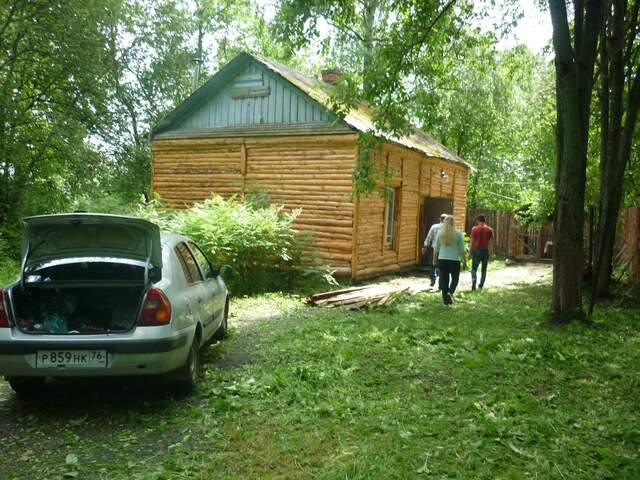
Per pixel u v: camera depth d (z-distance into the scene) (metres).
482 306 10.74
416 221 18.12
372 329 8.02
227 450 3.90
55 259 5.21
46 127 18.12
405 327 8.17
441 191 20.30
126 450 3.95
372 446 3.89
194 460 3.74
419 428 4.26
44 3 16.33
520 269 20.38
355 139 13.88
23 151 16.72
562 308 8.71
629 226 14.55
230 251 11.61
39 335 4.48
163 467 3.62
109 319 5.32
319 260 12.96
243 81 15.94
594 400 5.05
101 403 4.96
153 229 5.02
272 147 15.23
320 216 14.48
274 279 12.79
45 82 18.27
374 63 11.05
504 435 4.08
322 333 7.75
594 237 14.32
